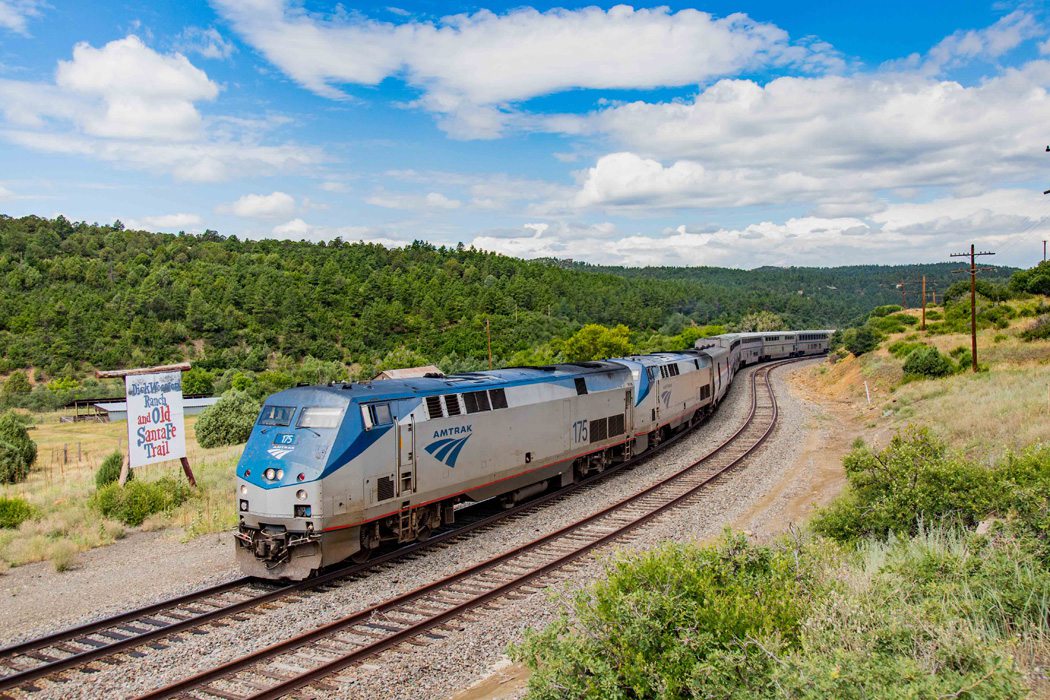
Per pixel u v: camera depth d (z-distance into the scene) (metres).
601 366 23.89
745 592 7.91
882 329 62.06
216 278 127.44
